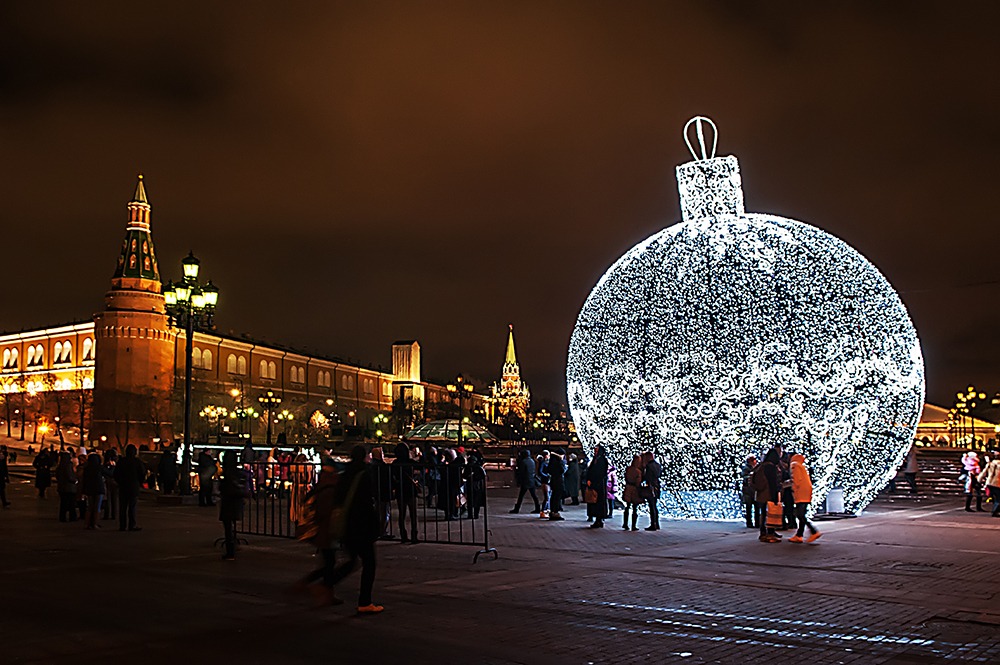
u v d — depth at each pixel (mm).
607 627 8602
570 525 19594
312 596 10391
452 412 153625
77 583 11703
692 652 7594
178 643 8078
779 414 17453
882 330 17828
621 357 18609
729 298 17469
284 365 134625
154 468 41781
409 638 8203
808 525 15516
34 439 104688
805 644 7855
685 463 18234
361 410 155875
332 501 9703
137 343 106812
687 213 18812
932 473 37781
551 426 163625
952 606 9484
